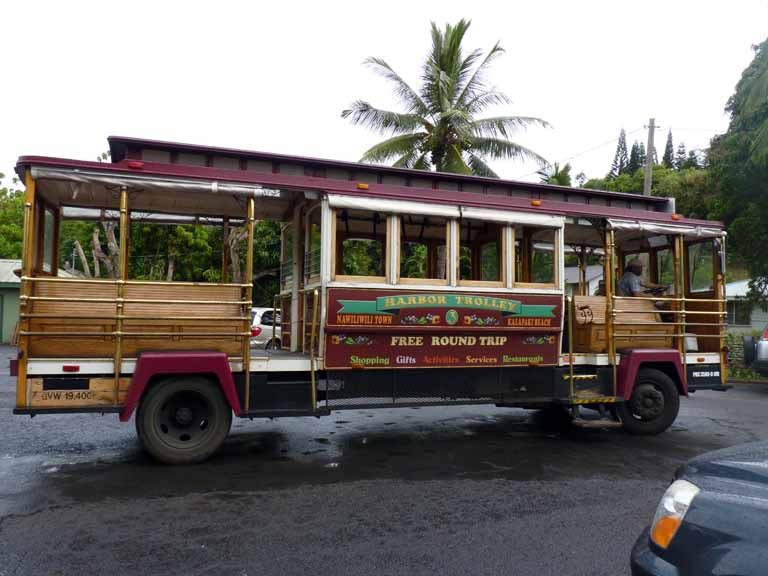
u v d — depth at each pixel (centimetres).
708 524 238
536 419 920
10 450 665
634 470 621
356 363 682
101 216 767
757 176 1512
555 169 2480
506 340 750
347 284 677
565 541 423
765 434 826
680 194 2323
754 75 1461
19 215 3369
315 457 656
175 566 371
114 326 600
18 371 570
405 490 538
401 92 1895
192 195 704
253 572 364
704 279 899
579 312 810
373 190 691
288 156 705
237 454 663
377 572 368
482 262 798
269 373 658
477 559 390
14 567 365
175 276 1856
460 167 1802
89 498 500
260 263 1970
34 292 584
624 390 787
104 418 858
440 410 995
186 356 601
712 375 861
